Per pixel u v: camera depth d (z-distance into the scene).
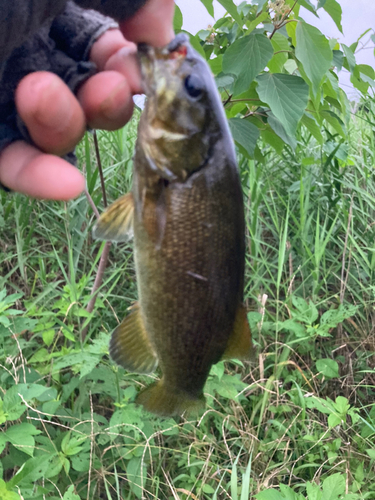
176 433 0.30
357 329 0.42
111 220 0.22
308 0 0.32
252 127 0.35
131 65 0.20
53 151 0.18
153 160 0.21
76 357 0.29
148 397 0.25
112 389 0.31
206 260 0.22
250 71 0.31
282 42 0.36
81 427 0.30
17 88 0.17
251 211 0.42
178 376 0.24
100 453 0.30
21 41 0.16
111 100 0.19
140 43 0.20
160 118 0.21
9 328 0.30
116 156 0.50
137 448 0.29
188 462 0.29
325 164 0.47
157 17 0.20
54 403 0.28
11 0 0.15
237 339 0.24
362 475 0.31
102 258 0.34
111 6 0.20
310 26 0.31
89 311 0.34
